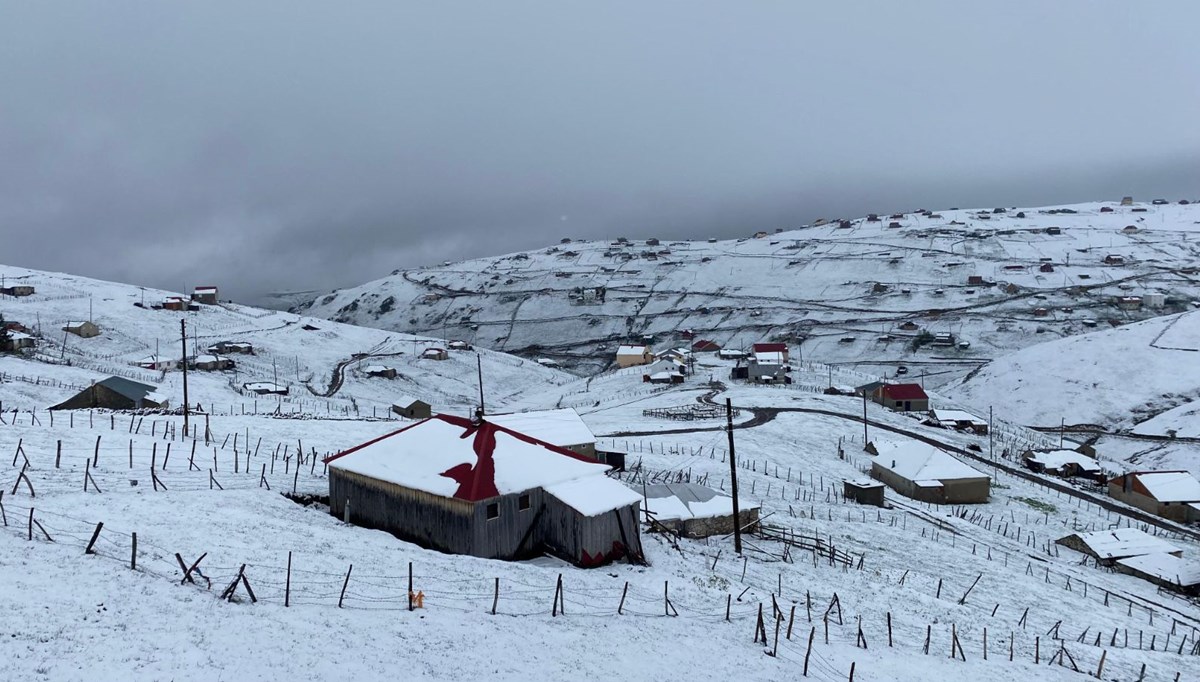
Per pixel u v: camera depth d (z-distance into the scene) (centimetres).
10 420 4762
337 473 3844
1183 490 7456
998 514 6788
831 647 2861
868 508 6338
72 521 2745
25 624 1820
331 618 2258
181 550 2628
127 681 1658
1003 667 2953
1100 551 5553
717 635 2745
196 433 5438
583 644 2417
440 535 3356
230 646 1927
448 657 2133
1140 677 3031
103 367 11412
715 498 4891
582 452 6034
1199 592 4984
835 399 12038
